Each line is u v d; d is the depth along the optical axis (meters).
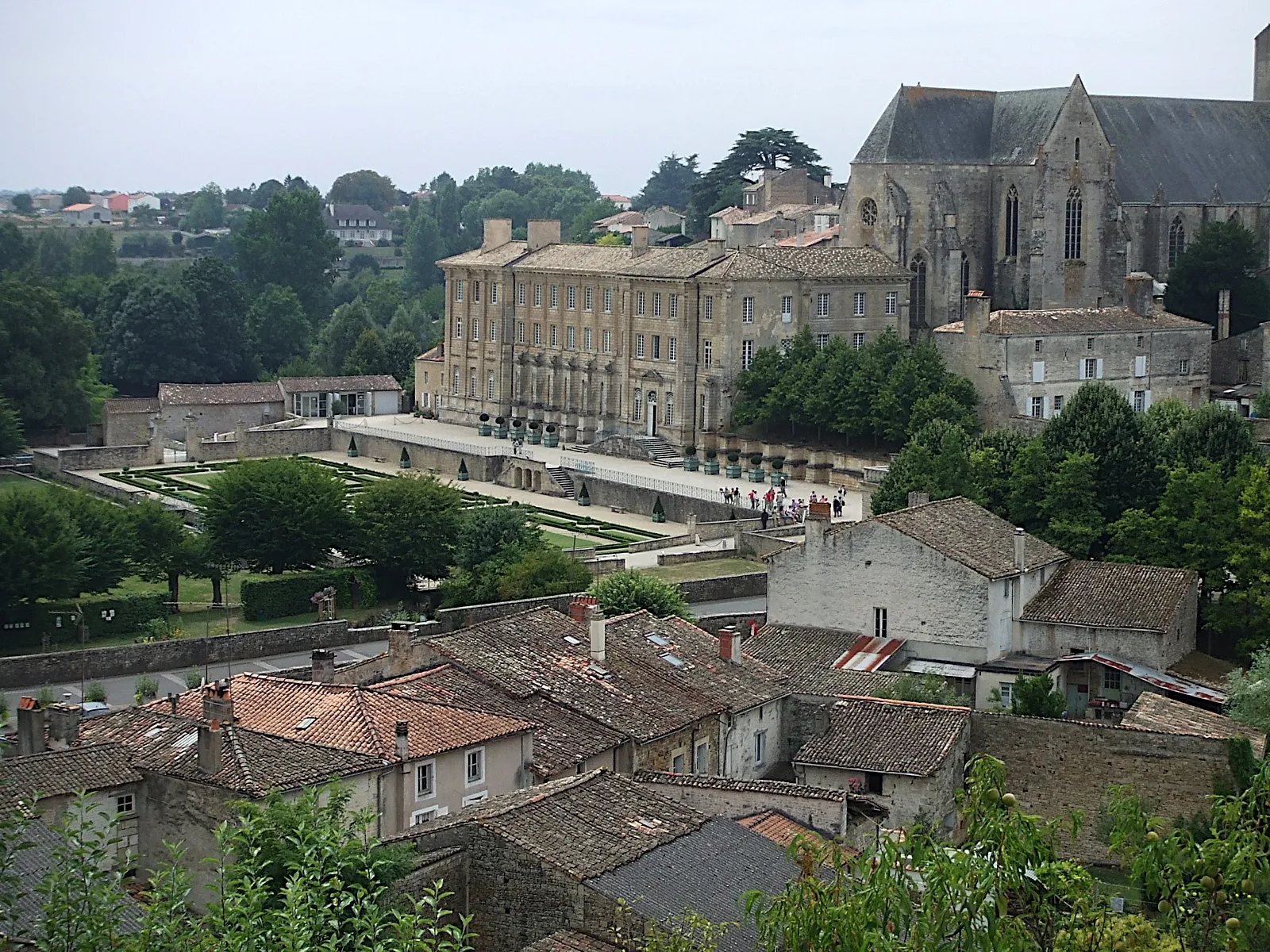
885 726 111.00
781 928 57.00
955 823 108.06
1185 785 107.81
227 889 63.34
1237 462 175.50
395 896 72.25
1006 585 139.25
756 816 91.38
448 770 97.19
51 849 72.56
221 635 158.62
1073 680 138.62
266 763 90.25
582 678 113.44
